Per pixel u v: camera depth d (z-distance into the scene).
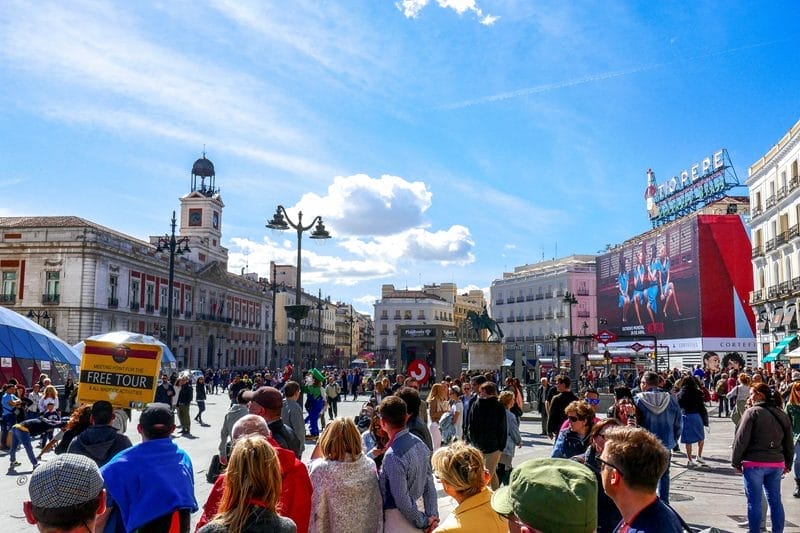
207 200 76.50
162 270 61.94
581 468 2.76
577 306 86.12
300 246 20.31
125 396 10.02
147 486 4.21
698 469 11.96
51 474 2.60
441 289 141.38
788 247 41.78
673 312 58.38
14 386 16.47
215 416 26.34
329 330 136.62
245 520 3.09
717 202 59.34
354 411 27.86
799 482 9.63
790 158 40.97
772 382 24.25
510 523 3.14
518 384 14.16
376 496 4.65
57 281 51.31
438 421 12.40
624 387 9.17
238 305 81.69
